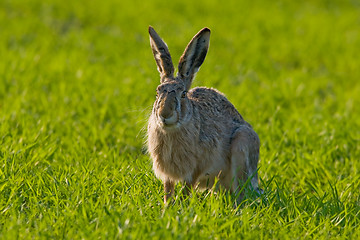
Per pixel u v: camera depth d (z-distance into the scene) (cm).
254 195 1827
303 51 4909
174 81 1723
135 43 4812
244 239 1484
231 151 1880
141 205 1638
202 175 1859
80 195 1725
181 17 5850
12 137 2352
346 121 2953
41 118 2747
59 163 2164
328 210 1752
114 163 2173
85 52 4469
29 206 1691
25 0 6359
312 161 2322
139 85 3431
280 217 1655
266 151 2405
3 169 1933
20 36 4888
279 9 6656
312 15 6431
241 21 5878
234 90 3481
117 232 1462
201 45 1856
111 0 6538
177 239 1424
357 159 2402
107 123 2777
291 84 3756
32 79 3516
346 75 4303
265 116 3022
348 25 6000
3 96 3250
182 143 1748
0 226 1516
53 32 5162
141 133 2636
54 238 1456
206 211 1667
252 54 4706
